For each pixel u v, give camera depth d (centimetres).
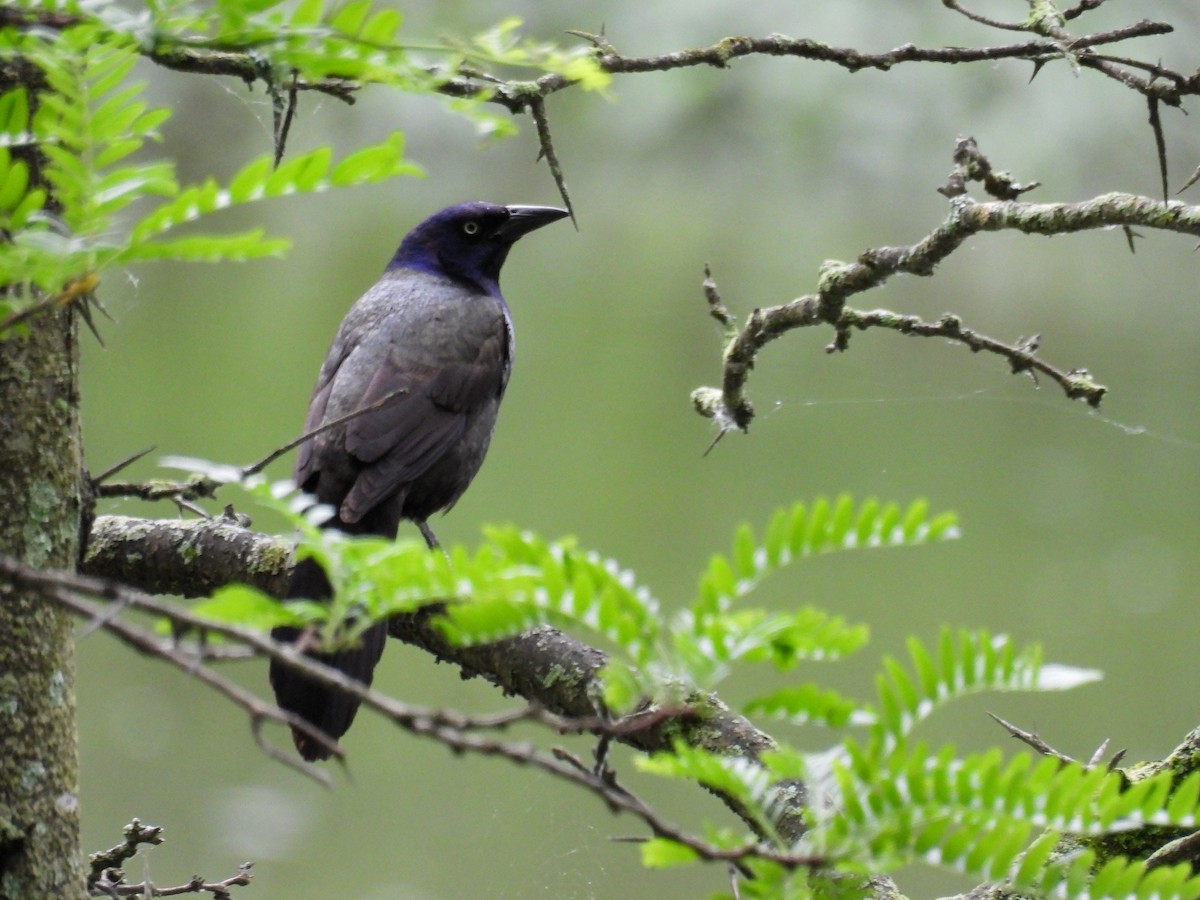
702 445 2691
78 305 402
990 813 228
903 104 2538
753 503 2308
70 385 417
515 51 229
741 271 3284
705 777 244
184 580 643
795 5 2456
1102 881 240
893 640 1756
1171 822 231
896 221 2853
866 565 2103
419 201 3791
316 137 2169
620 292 3550
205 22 224
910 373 2845
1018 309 3030
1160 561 2086
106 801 1479
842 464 2558
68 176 222
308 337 3284
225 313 3512
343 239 3669
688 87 2791
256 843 1384
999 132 2430
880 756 232
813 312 551
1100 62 486
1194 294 3127
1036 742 454
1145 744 1536
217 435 2475
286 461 1909
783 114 2780
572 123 2983
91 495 429
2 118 229
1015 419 2895
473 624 236
